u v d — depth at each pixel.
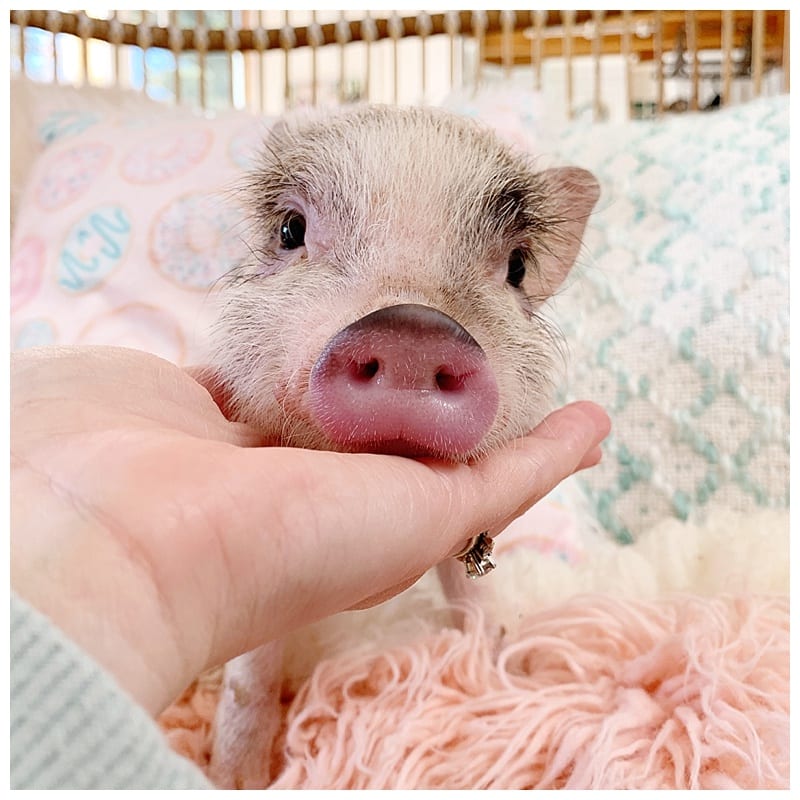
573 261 0.27
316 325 0.16
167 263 0.35
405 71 0.80
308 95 0.77
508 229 0.21
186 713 0.22
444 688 0.19
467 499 0.14
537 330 0.22
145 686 0.09
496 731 0.18
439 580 0.24
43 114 0.43
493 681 0.20
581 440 0.19
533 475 0.16
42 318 0.35
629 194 0.34
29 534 0.09
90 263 0.35
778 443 0.29
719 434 0.30
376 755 0.18
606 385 0.32
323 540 0.11
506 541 0.27
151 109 0.44
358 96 0.70
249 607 0.11
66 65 0.69
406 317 0.14
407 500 0.12
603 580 0.25
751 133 0.33
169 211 0.35
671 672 0.19
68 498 0.10
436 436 0.13
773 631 0.20
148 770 0.08
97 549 0.09
